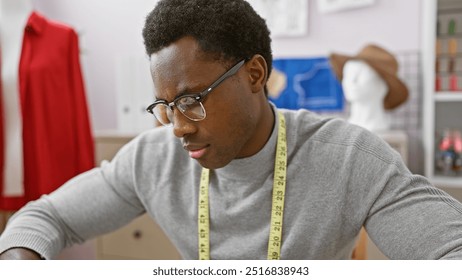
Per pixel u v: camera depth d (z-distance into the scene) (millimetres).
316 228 713
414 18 2193
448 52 1957
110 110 2854
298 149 744
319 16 2352
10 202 1870
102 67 2844
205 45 565
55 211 849
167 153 845
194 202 795
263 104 687
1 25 1879
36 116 1842
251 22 614
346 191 695
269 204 735
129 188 871
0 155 1828
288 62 2389
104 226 879
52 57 1896
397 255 622
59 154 1928
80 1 2855
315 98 2354
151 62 605
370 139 721
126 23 2760
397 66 2002
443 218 592
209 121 588
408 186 649
